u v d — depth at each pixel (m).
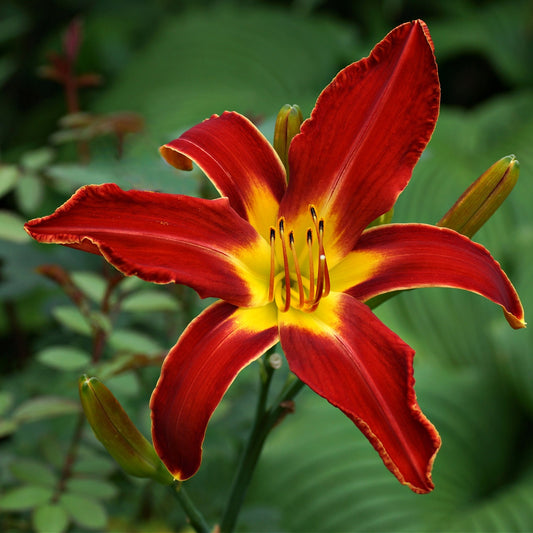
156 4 1.89
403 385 0.57
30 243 0.77
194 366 0.58
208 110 1.51
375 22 1.96
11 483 0.72
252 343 0.59
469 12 2.02
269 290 0.60
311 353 0.59
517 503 1.06
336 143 0.61
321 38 1.82
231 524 0.64
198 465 0.57
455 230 0.62
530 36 1.94
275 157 0.61
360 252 0.61
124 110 1.58
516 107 1.74
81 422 0.70
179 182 0.66
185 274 0.58
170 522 0.74
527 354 1.19
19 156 1.42
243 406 0.73
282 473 1.09
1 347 1.10
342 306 0.60
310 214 0.61
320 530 1.04
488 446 1.20
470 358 1.29
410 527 1.02
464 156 1.55
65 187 0.73
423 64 0.60
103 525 0.67
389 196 0.60
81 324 0.70
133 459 0.60
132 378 0.69
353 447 1.10
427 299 1.31
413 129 0.60
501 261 1.33
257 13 1.86
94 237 0.57
